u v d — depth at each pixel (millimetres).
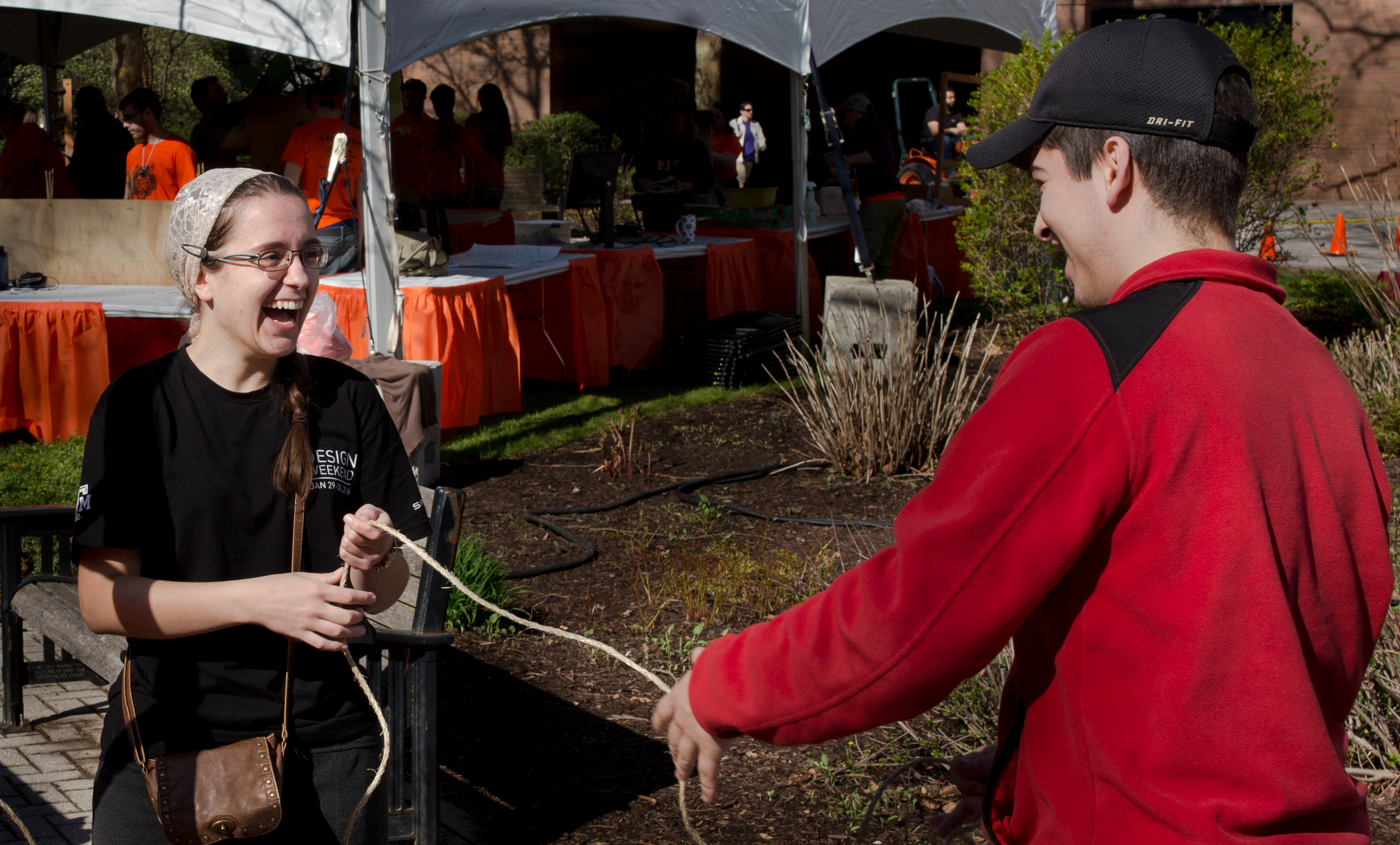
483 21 7121
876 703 1278
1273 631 1171
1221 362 1217
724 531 5852
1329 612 1256
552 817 3252
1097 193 1369
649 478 6734
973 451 1237
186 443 1888
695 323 10359
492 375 7855
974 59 22172
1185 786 1200
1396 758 3312
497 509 6109
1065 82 1370
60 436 6926
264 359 1939
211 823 1832
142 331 7379
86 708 3871
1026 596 1214
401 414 6070
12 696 3703
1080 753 1277
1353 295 10969
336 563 1996
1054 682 1313
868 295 8328
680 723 1445
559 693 4066
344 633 1787
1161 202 1329
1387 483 1362
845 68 22844
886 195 11164
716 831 3170
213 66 26016
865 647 1263
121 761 1926
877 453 6777
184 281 1898
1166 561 1193
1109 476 1193
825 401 7238
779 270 10797
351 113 6965
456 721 3822
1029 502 1205
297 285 1872
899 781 3414
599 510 6090
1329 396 1300
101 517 1816
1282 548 1209
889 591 1259
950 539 1221
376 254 6762
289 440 1911
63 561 3836
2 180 9359
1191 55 1310
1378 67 21891
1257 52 8992
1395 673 3459
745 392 8883
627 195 18594
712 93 19328
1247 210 9062
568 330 8938
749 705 1354
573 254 9039
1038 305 10039
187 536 1889
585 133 22234
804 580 5105
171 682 1909
